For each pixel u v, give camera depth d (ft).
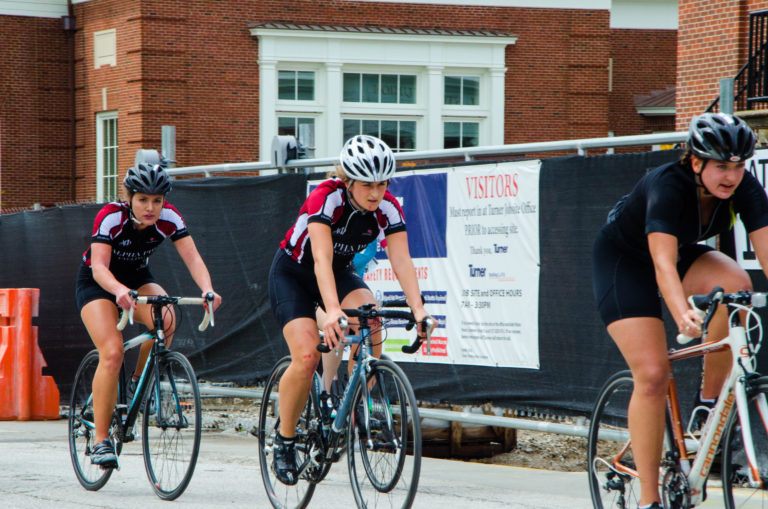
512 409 43.86
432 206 46.93
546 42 166.30
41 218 67.31
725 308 26.48
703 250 27.73
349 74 158.81
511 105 165.07
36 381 62.64
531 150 42.65
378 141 29.76
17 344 62.18
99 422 36.42
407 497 28.50
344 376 36.73
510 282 43.52
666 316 37.81
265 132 154.61
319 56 156.25
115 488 38.22
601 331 39.99
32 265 68.13
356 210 30.45
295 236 31.48
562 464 46.24
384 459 29.60
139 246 37.09
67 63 166.20
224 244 56.95
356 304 31.86
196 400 34.45
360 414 30.50
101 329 36.55
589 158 40.60
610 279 27.07
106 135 160.66
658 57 188.75
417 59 160.25
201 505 34.73
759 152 36.17
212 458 46.21
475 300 45.03
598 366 40.06
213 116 152.56
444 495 36.11
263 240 54.85
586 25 167.32
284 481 32.09
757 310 35.65
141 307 38.37
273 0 155.53
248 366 55.93
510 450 48.83
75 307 65.05
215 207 57.41
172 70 150.30
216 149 152.66
